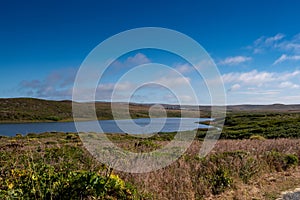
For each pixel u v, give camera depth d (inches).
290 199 287.1
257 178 351.9
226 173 315.9
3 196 177.9
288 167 414.9
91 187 199.6
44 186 197.2
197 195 273.9
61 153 355.6
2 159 304.7
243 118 2128.4
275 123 1535.4
